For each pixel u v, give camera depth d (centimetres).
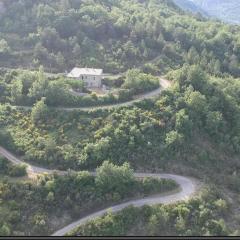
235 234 14775
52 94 18975
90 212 15188
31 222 14412
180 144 17875
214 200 16112
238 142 19012
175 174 17162
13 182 15475
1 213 14288
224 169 17988
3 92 19762
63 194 15338
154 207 15225
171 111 19012
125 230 14600
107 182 15625
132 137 17475
